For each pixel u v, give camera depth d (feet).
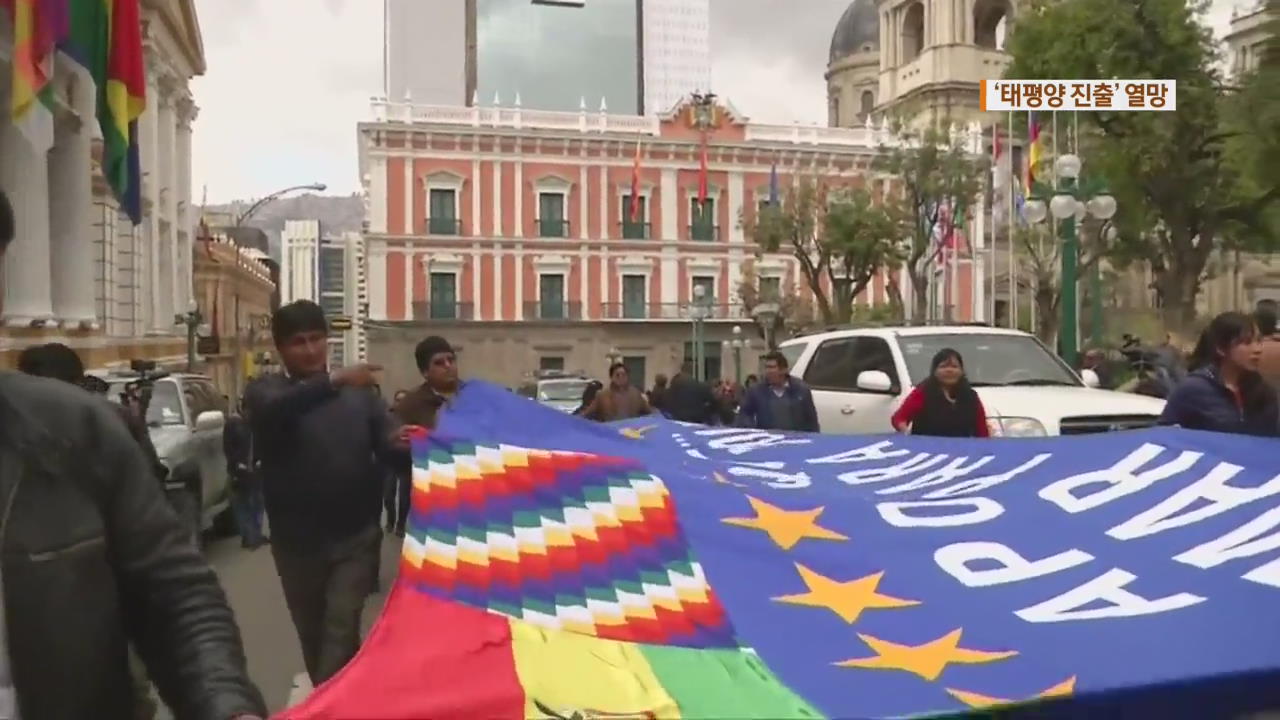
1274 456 13.78
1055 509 13.29
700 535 11.85
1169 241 87.15
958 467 15.57
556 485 12.37
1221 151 77.30
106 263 100.37
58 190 86.22
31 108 52.16
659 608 10.36
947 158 119.44
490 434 15.37
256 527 42.34
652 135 191.62
